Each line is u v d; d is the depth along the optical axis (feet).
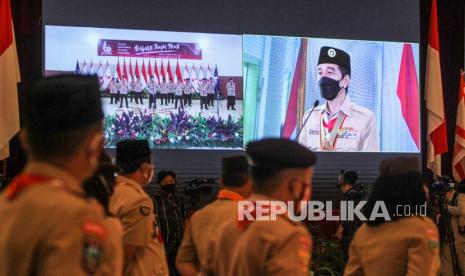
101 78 24.29
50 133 4.55
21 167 25.43
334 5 26.37
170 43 24.95
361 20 26.55
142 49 24.72
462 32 30.07
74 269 4.07
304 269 6.06
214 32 25.31
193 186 20.71
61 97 4.58
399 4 26.94
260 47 25.62
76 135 4.61
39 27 25.64
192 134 24.95
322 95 26.04
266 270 6.00
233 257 6.47
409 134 26.68
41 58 24.85
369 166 26.25
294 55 25.86
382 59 26.63
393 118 26.58
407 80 26.81
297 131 25.71
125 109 24.45
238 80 25.36
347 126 26.11
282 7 25.90
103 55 24.38
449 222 22.54
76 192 4.47
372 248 8.90
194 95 25.03
